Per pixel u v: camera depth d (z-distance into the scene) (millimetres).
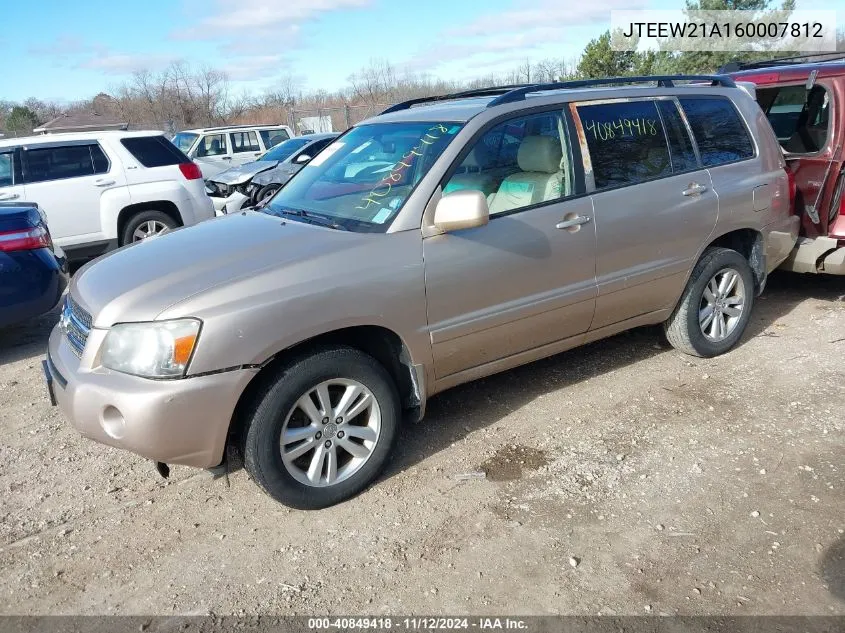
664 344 5117
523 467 3615
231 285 3012
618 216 4070
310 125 27609
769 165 4891
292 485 3213
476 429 4031
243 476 3676
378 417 3416
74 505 3484
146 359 2889
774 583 2703
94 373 3002
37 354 5746
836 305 5746
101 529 3279
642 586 2732
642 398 4301
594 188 4020
